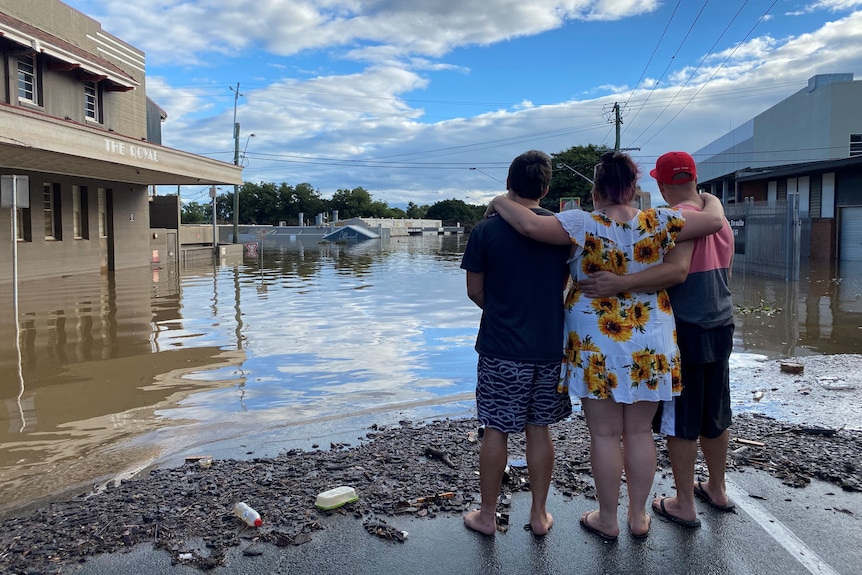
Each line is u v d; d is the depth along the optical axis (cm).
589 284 306
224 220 10231
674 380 311
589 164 6047
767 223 1934
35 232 1966
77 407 620
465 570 289
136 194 2609
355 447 480
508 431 310
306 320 1209
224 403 632
